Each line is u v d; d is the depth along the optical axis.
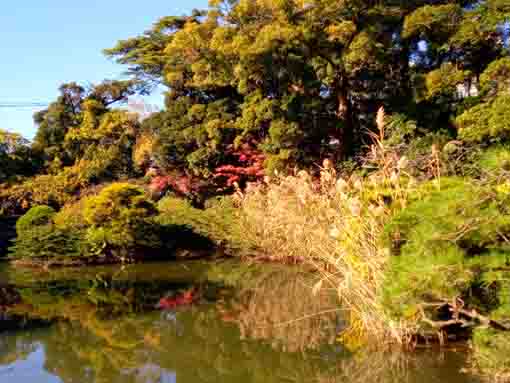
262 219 10.84
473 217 3.89
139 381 4.38
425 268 3.92
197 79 14.16
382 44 12.10
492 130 8.95
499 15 10.29
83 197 16.69
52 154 20.78
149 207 12.52
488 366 4.02
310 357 4.93
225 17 13.24
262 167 14.43
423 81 11.19
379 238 4.78
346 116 13.52
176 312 6.96
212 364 4.81
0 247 14.96
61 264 11.91
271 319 6.50
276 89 13.98
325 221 6.09
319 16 11.84
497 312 3.89
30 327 6.23
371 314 5.19
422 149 8.99
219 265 11.53
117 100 23.08
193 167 15.52
